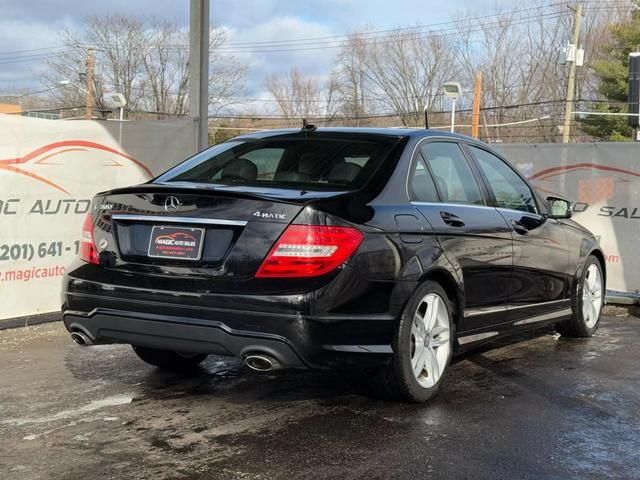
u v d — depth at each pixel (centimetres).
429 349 468
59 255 711
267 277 391
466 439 405
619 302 872
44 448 390
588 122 4109
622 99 3966
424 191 479
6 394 488
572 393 498
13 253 675
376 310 416
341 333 399
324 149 488
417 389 454
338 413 448
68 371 547
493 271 522
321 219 396
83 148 724
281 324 386
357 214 414
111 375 537
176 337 410
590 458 381
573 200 888
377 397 466
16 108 4247
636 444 402
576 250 654
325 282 391
